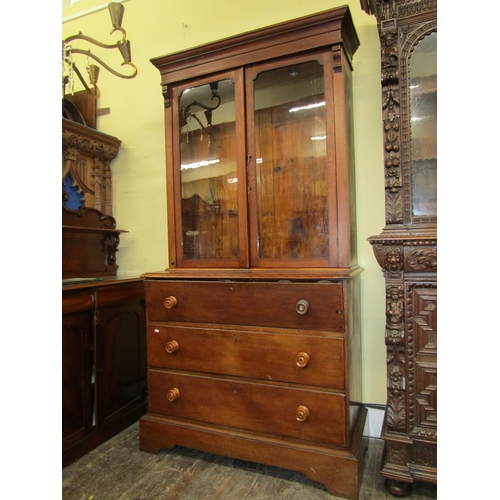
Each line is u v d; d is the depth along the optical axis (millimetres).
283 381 1286
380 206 1637
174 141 1634
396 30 1262
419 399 1207
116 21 1471
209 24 2023
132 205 2223
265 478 1329
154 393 1520
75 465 1425
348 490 1185
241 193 1507
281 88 1462
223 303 1379
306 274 1263
